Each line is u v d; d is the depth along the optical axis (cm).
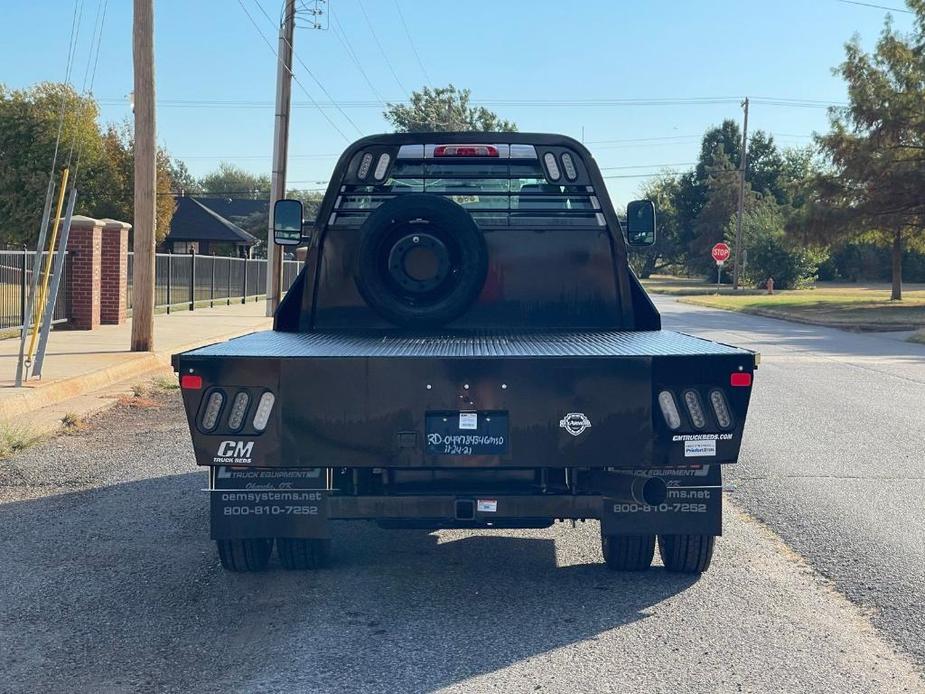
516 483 554
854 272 9106
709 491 559
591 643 503
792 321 3538
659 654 489
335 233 721
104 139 4644
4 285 1933
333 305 718
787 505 806
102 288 2339
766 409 1351
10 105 4400
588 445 523
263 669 467
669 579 613
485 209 723
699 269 10162
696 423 526
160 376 1592
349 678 457
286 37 2908
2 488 849
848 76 4178
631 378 522
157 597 572
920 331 2889
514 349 555
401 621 534
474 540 710
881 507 800
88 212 4566
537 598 575
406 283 678
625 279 721
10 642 501
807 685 452
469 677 459
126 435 1111
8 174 4378
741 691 445
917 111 4009
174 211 6000
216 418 524
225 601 565
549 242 722
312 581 605
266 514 550
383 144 732
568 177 733
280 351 544
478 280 679
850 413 1319
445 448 522
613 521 554
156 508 782
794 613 550
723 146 10612
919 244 4928
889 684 454
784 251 6919
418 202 667
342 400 521
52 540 689
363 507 545
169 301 3016
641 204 743
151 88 1741
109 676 459
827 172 4344
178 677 458
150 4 1705
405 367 520
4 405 1182
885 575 621
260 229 8544
